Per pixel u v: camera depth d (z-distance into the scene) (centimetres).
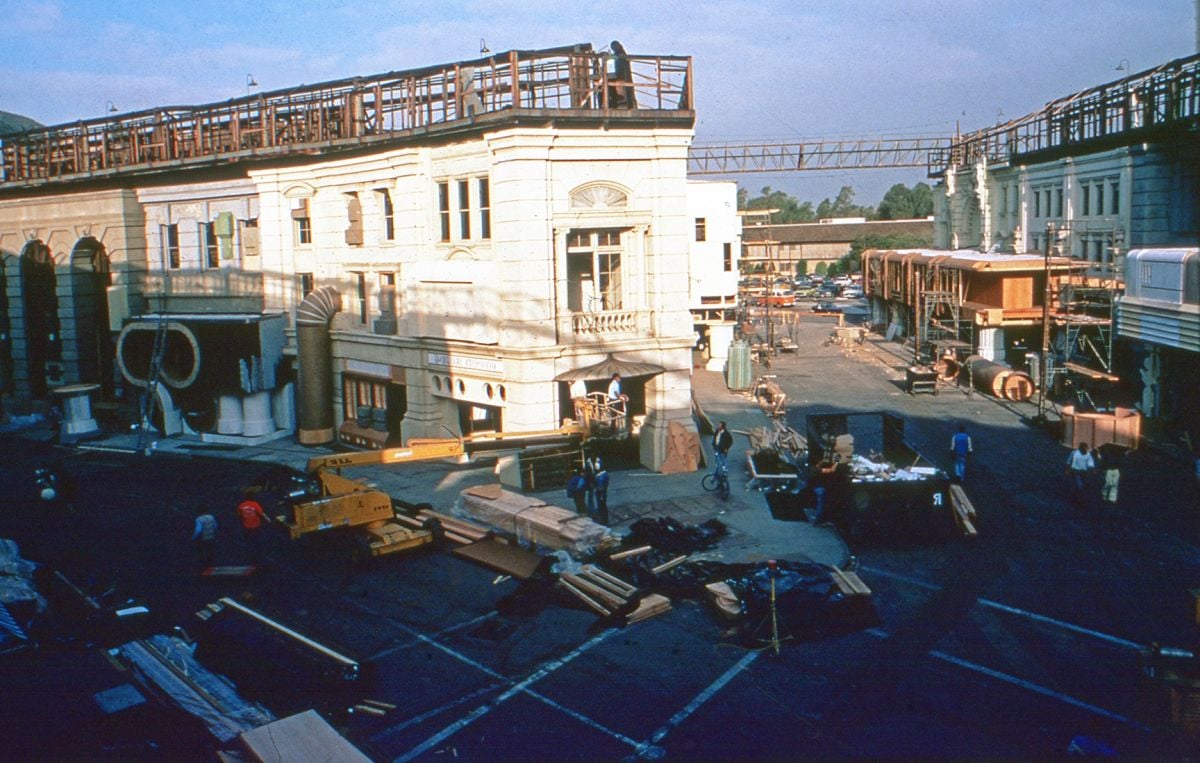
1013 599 1956
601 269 3155
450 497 2809
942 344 5025
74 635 1825
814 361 5941
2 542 2275
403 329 3319
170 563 2334
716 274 5578
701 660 1705
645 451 3125
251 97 3697
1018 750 1366
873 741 1405
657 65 2988
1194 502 2652
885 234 14238
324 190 3578
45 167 4516
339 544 2366
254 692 1600
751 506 2673
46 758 1308
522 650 1767
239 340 3850
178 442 3856
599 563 2170
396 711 1544
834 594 1830
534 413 2908
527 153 2819
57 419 4116
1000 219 6128
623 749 1409
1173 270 3081
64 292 4362
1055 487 2834
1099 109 4562
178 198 4025
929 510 2317
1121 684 1572
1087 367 4322
